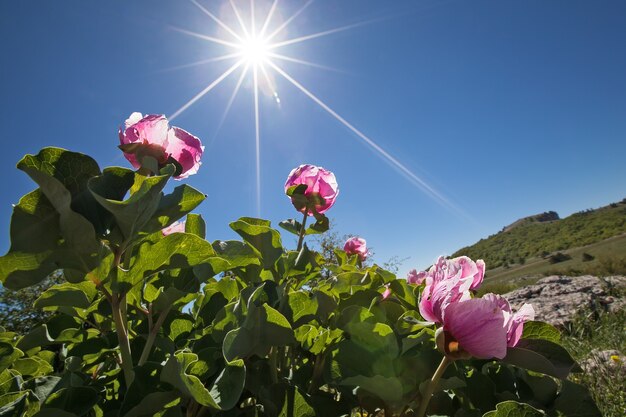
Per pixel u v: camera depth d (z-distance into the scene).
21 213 0.90
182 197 1.15
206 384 1.19
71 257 0.94
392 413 1.18
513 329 1.13
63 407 1.06
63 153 1.00
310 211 1.92
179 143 1.31
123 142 1.36
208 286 1.59
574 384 1.35
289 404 1.12
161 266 1.10
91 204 1.02
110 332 1.42
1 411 0.98
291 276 1.68
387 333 1.25
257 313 1.15
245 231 1.53
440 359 1.28
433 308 1.10
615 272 14.34
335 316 1.43
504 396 1.29
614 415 2.73
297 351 1.57
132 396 1.00
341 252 2.44
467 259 1.25
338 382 1.23
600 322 5.71
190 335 1.47
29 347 1.34
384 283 1.84
